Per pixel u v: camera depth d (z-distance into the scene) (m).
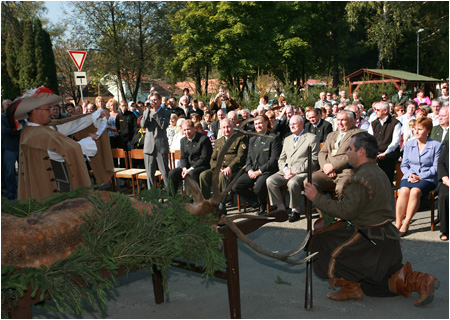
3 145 8.57
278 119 9.28
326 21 38.72
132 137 10.58
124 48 33.97
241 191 6.94
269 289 4.10
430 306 3.64
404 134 7.45
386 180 3.50
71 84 42.12
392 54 37.53
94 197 2.52
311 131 8.41
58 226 2.30
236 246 3.15
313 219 6.50
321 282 4.26
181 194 3.09
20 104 4.03
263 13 32.06
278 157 6.79
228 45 29.72
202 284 4.26
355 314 3.52
